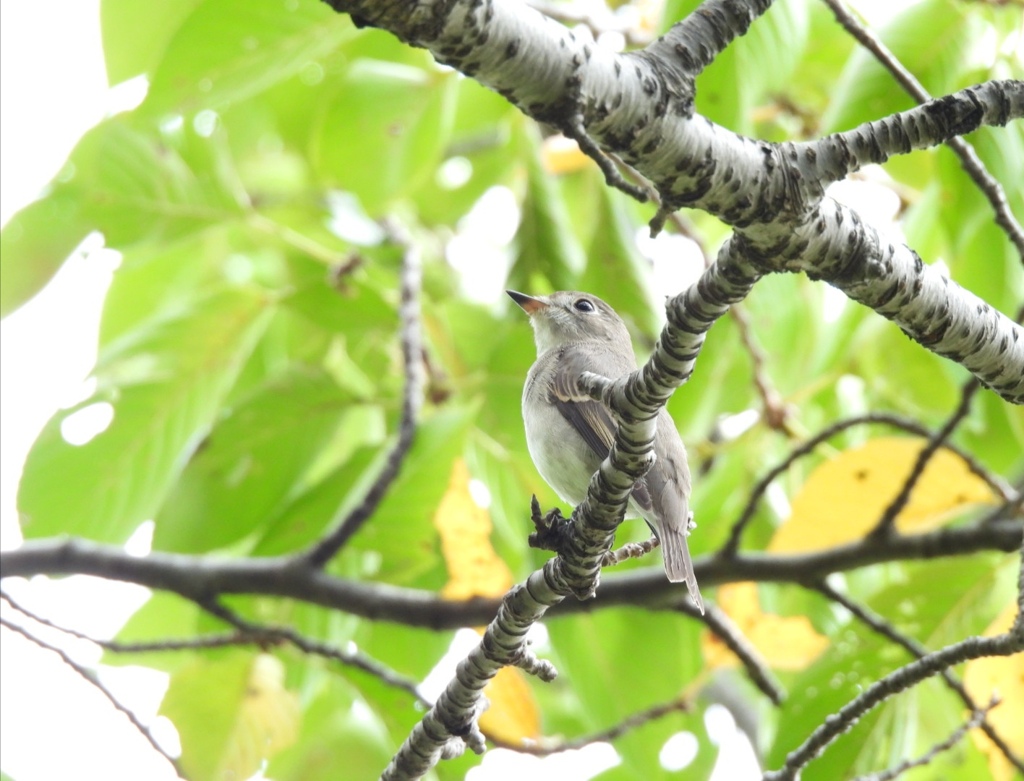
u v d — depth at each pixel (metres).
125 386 10.54
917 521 9.80
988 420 11.16
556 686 14.87
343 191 11.55
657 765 11.33
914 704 9.30
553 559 6.25
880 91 8.45
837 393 12.16
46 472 10.39
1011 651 6.74
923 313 6.07
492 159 13.98
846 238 5.66
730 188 5.30
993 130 8.40
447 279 14.17
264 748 9.73
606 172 5.22
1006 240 8.86
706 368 10.34
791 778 7.25
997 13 8.67
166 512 10.52
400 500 10.09
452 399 11.15
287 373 10.71
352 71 10.90
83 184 10.60
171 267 12.34
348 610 10.02
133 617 11.30
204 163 10.85
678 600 10.16
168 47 8.64
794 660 10.52
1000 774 8.49
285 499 10.66
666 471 8.68
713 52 5.44
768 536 11.26
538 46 4.89
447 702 6.71
